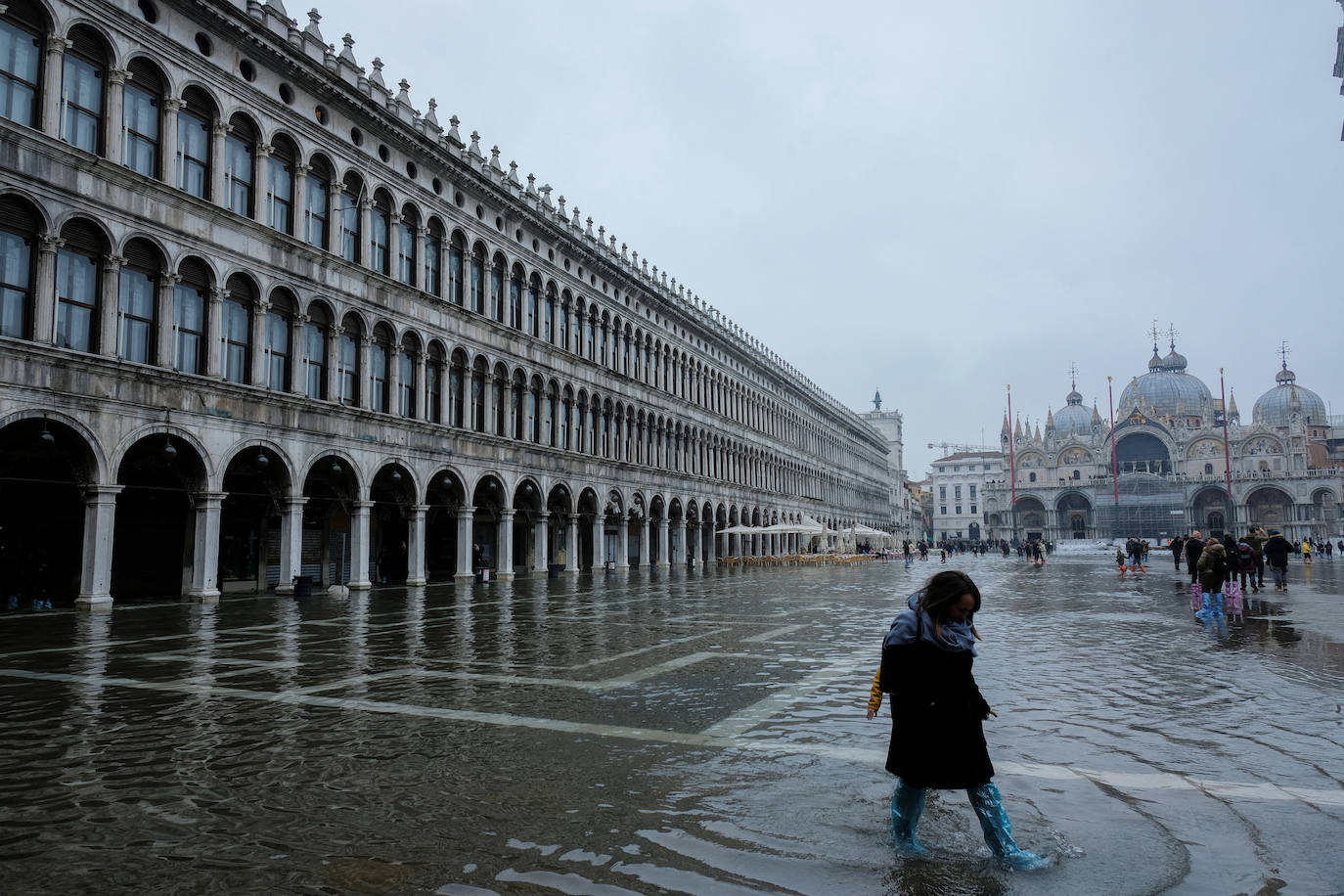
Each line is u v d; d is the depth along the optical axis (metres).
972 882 5.02
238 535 30.55
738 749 8.22
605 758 7.90
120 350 23.55
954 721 5.36
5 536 24.84
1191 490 136.25
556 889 4.97
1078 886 4.96
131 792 6.89
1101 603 26.00
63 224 22.06
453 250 38.25
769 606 25.06
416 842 5.76
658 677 12.41
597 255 49.62
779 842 5.71
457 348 37.50
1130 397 161.88
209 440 25.59
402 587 33.75
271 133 28.77
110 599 23.06
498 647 15.78
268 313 28.33
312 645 16.02
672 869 5.27
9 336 20.47
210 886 5.05
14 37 21.47
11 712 9.92
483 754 8.04
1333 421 172.25
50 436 21.08
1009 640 16.59
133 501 27.39
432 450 35.22
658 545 59.66
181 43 25.50
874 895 4.86
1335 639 16.44
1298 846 5.60
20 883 5.10
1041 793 6.76
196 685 11.73
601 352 50.94
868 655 14.66
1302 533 126.50
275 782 7.17
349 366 31.75
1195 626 18.95
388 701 10.58
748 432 76.19
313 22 30.78
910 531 166.25
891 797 6.68
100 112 23.42
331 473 31.25
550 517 48.06
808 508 94.38
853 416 116.69
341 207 31.86
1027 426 162.88
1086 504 149.00
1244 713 9.73
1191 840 5.71
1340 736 8.66
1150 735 8.73
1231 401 170.88
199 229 25.70
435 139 37.16
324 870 5.29
